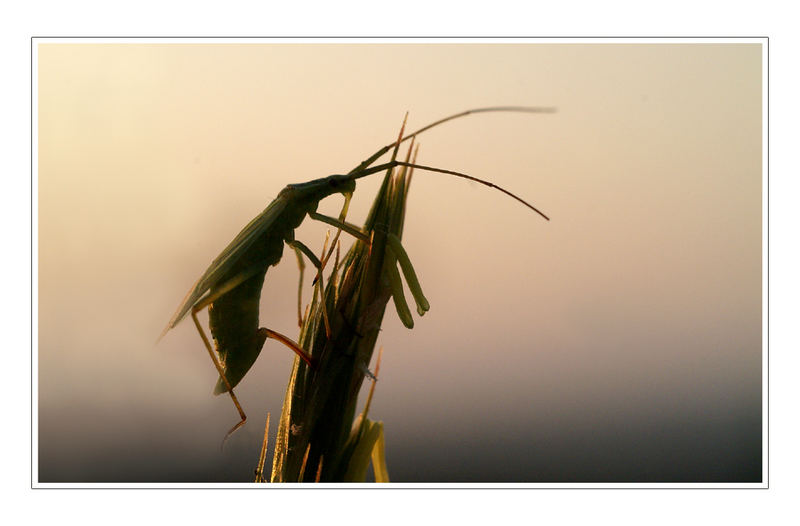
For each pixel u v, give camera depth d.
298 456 0.06
